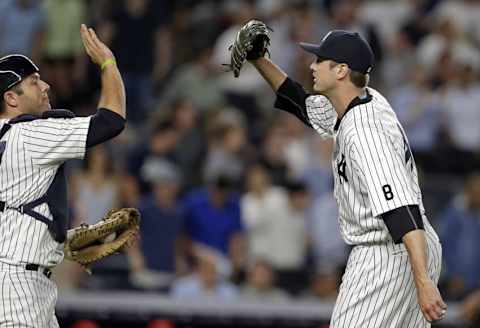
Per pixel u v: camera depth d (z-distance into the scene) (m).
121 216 27.02
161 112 57.38
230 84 59.66
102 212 47.47
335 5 65.38
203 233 47.16
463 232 49.97
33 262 24.92
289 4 63.62
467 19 67.31
